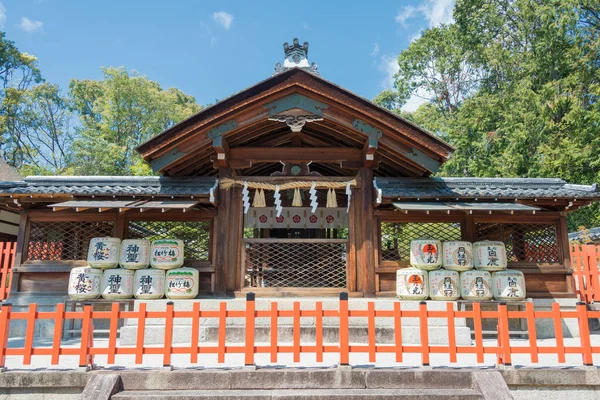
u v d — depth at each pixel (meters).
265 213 8.41
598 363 5.16
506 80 23.31
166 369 4.62
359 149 7.98
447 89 28.72
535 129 19.00
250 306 4.78
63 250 8.02
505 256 7.29
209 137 7.21
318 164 9.59
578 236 14.71
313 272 8.41
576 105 18.00
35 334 7.58
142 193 7.52
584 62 19.08
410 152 7.33
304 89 7.12
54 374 4.54
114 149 26.56
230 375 4.57
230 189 7.86
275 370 4.62
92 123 32.25
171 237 8.28
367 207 7.77
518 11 23.17
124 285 6.97
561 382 4.66
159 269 7.20
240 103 7.10
